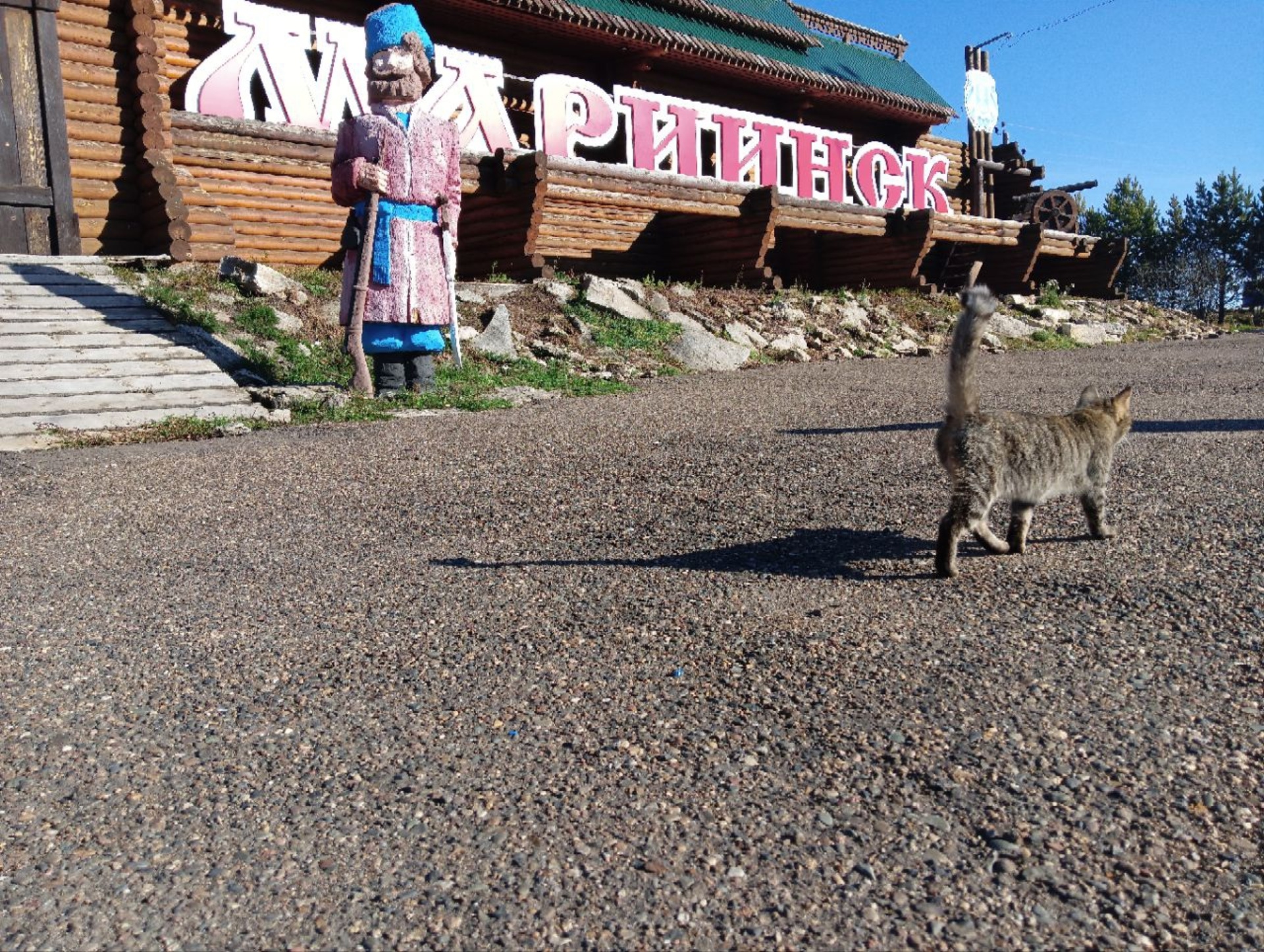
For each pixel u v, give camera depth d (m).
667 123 19.59
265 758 3.06
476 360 13.13
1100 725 3.01
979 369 15.62
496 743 3.09
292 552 5.43
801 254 23.84
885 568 4.67
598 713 3.26
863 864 2.41
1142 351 18.95
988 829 2.53
